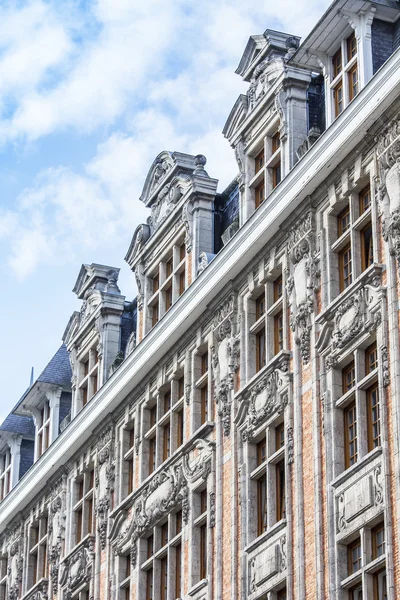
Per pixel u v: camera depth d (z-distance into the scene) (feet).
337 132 127.54
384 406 115.44
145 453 156.87
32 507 187.32
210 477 139.74
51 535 178.19
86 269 181.16
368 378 119.03
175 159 160.45
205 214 155.02
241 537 131.75
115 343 173.99
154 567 147.95
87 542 165.37
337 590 116.37
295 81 140.26
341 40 133.90
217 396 141.59
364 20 130.21
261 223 137.39
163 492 147.84
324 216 130.82
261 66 145.18
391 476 113.09
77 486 175.42
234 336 141.49
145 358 156.66
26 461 201.46
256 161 146.30
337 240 128.57
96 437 169.68
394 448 113.19
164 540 148.66
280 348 135.23
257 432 133.28
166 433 153.48
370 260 124.47
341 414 122.93
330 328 125.39
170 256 160.86
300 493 124.26
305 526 122.62
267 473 130.52
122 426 163.63
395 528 111.14
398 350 115.85
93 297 178.19
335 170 129.29
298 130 138.72
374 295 119.96
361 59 128.98
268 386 132.36
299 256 132.36
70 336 183.73
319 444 123.13
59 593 171.12
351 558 117.50
